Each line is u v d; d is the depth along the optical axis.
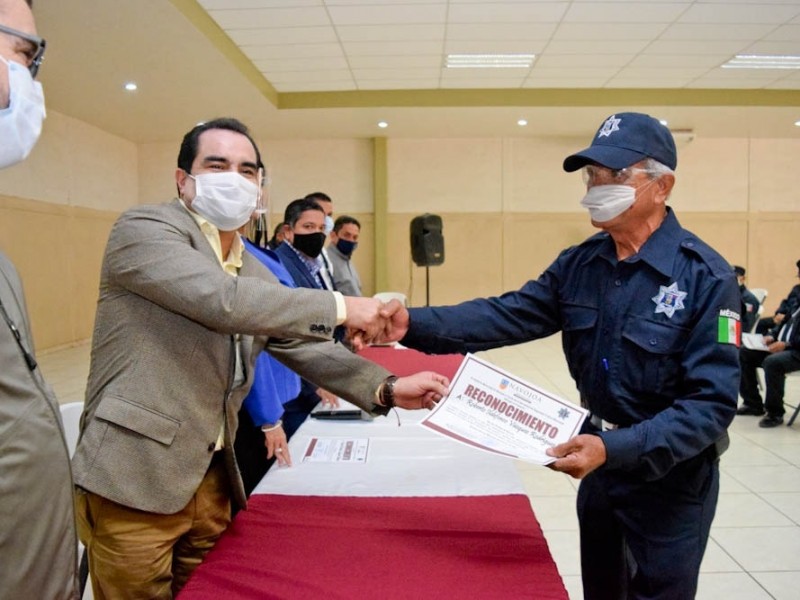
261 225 2.62
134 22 4.57
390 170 9.41
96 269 8.37
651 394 1.13
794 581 2.24
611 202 1.13
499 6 4.80
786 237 9.49
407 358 3.02
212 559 1.08
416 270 9.51
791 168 9.45
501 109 7.48
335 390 1.37
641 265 1.15
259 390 1.64
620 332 1.17
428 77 6.77
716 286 1.07
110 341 1.13
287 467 1.55
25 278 6.79
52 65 5.58
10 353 0.76
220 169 1.23
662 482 1.15
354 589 0.97
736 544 2.53
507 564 1.05
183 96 6.71
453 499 1.34
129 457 1.08
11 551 0.75
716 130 8.82
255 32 5.30
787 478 3.25
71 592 0.83
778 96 7.32
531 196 9.47
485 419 1.12
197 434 1.15
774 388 4.17
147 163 9.52
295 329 1.14
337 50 5.80
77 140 7.88
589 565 1.33
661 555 1.14
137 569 1.12
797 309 4.20
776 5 4.80
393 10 4.86
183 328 1.14
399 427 1.89
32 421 0.77
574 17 5.03
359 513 1.27
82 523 1.16
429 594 0.95
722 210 9.48
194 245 1.19
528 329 1.41
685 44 5.70
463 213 9.47
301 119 7.94
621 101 7.29
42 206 7.11
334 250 4.42
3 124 0.78
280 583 0.99
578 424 1.09
